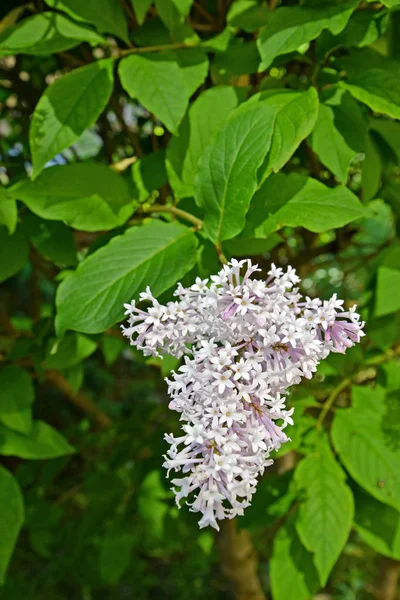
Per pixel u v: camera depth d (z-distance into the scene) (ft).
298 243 2.17
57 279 1.43
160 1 1.27
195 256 1.10
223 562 2.14
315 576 1.41
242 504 0.84
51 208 1.22
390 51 1.43
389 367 1.47
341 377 1.53
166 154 1.26
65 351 1.43
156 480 1.74
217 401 0.84
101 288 1.08
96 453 2.25
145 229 1.14
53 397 2.90
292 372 0.88
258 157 1.04
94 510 1.88
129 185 1.32
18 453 1.42
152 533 1.71
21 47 1.26
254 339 0.91
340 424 1.36
